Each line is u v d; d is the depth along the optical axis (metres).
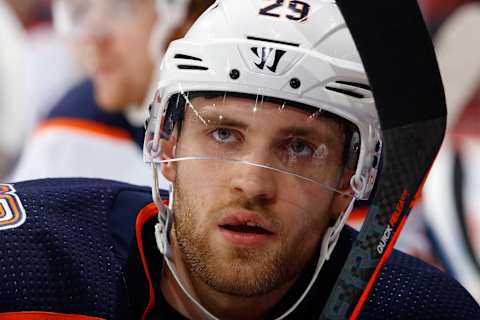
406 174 2.97
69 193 3.60
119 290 3.32
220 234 3.02
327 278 3.44
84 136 6.39
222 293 3.13
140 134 6.44
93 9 6.31
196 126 3.11
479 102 6.32
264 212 3.01
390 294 3.61
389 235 3.01
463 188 6.32
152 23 6.30
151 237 3.48
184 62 3.20
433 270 3.80
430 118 2.96
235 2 3.24
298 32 3.10
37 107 6.41
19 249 3.24
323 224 3.22
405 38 2.92
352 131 3.17
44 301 3.18
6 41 6.37
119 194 3.71
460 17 6.29
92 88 6.40
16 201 3.48
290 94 3.02
